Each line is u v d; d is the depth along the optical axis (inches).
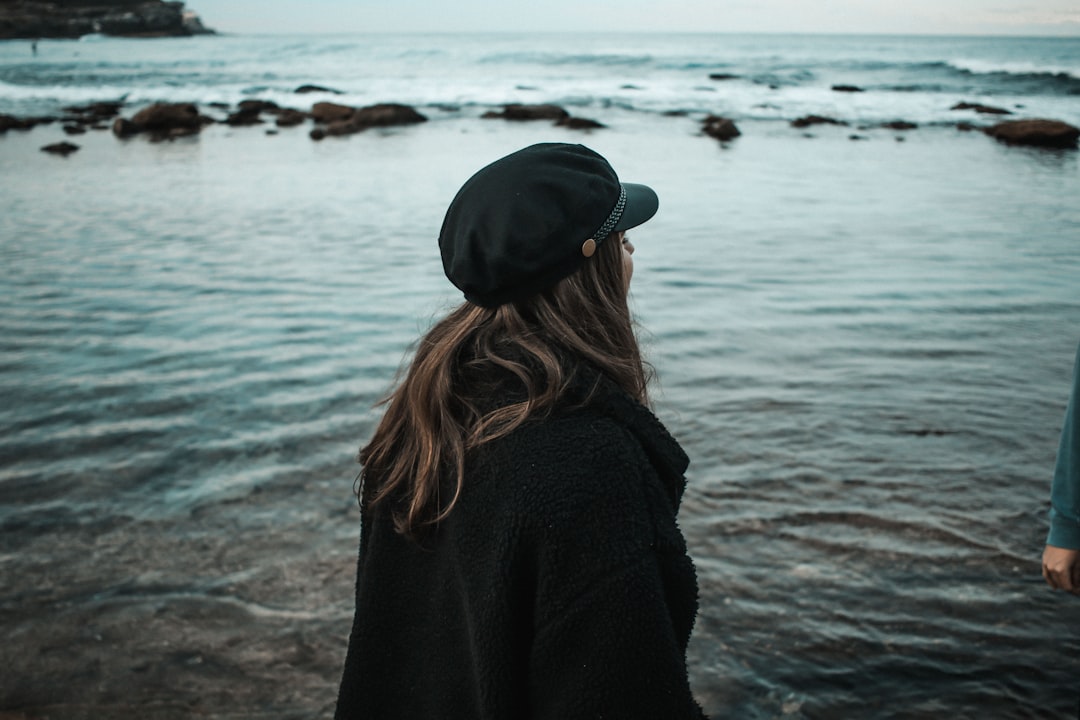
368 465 48.5
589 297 42.6
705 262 342.3
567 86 1545.3
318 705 105.4
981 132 930.1
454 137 882.8
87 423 191.5
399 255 365.4
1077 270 324.2
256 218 455.8
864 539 137.7
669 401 198.2
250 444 180.1
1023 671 106.4
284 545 141.3
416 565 44.3
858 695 103.7
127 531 145.9
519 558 37.0
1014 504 148.0
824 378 212.7
